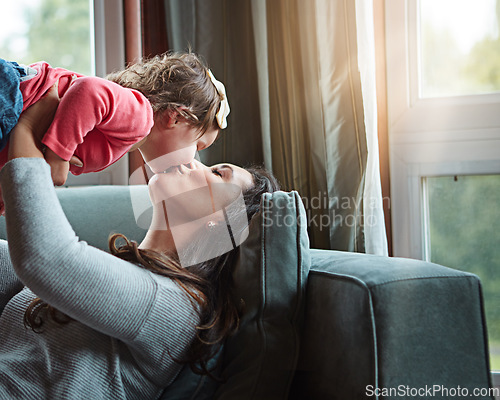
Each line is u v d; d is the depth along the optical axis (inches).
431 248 60.7
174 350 38.1
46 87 36.4
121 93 37.5
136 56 69.3
